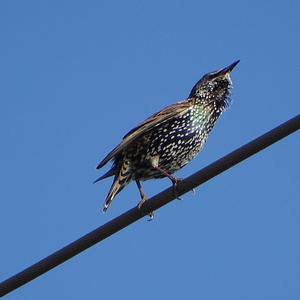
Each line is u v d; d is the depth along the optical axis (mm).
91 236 10094
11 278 10102
